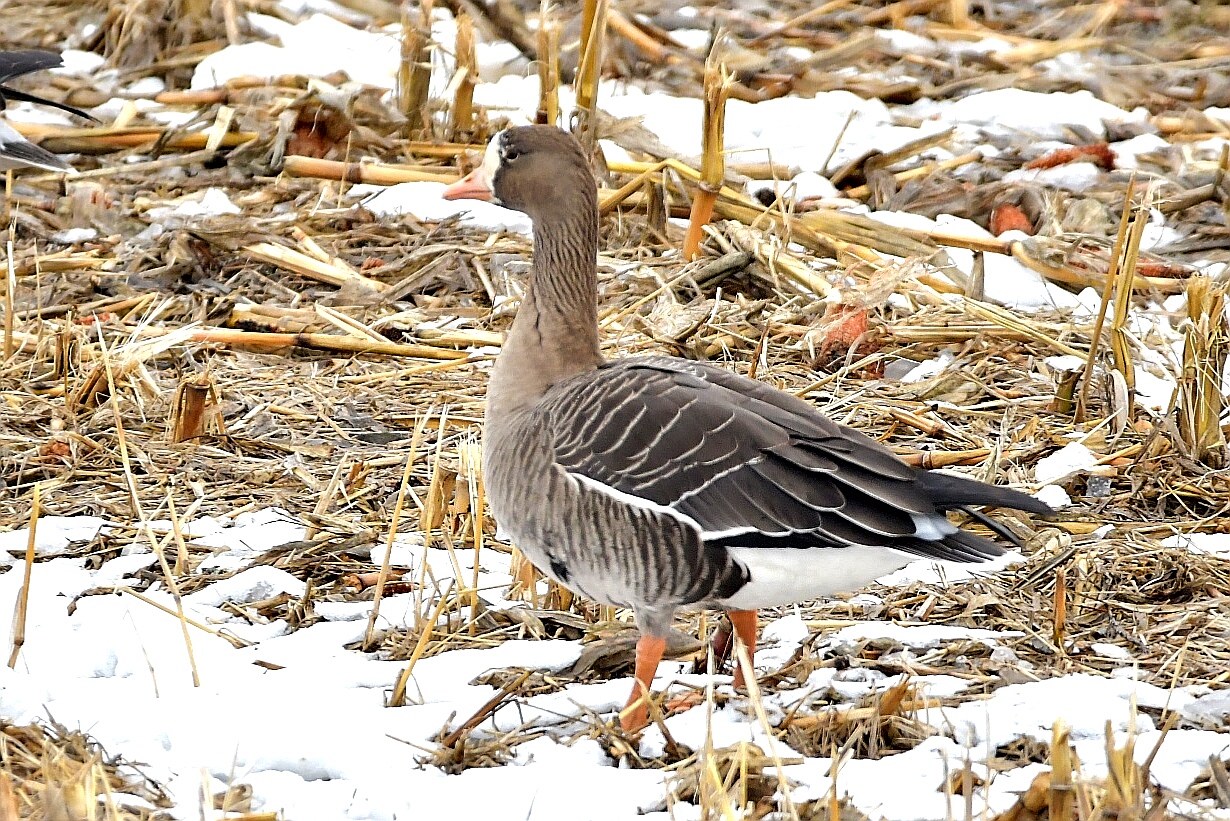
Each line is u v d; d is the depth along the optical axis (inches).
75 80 832.3
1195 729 325.4
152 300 585.3
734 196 656.4
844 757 307.7
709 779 277.7
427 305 595.2
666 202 659.4
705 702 334.3
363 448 479.8
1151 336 568.4
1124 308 497.7
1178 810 288.2
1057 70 874.8
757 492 315.9
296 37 888.9
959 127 796.0
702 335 561.3
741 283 616.1
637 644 358.9
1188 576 395.5
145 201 682.8
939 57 898.7
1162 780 298.8
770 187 707.4
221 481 458.3
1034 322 572.7
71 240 654.5
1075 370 526.0
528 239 649.6
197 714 319.9
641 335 553.9
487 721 330.3
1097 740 317.7
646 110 799.1
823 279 600.4
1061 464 462.9
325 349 552.4
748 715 331.0
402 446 480.4
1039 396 520.7
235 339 545.6
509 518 343.0
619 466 323.0
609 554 326.6
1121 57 909.8
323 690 337.7
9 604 373.7
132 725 316.2
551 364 359.6
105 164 738.8
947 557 306.3
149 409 504.1
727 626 364.2
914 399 515.8
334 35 898.1
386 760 309.9
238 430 491.2
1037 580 401.4
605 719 329.7
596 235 365.7
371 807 289.7
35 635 358.9
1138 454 468.4
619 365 354.3
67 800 259.3
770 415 327.9
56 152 738.8
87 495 445.7
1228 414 495.2
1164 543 421.4
